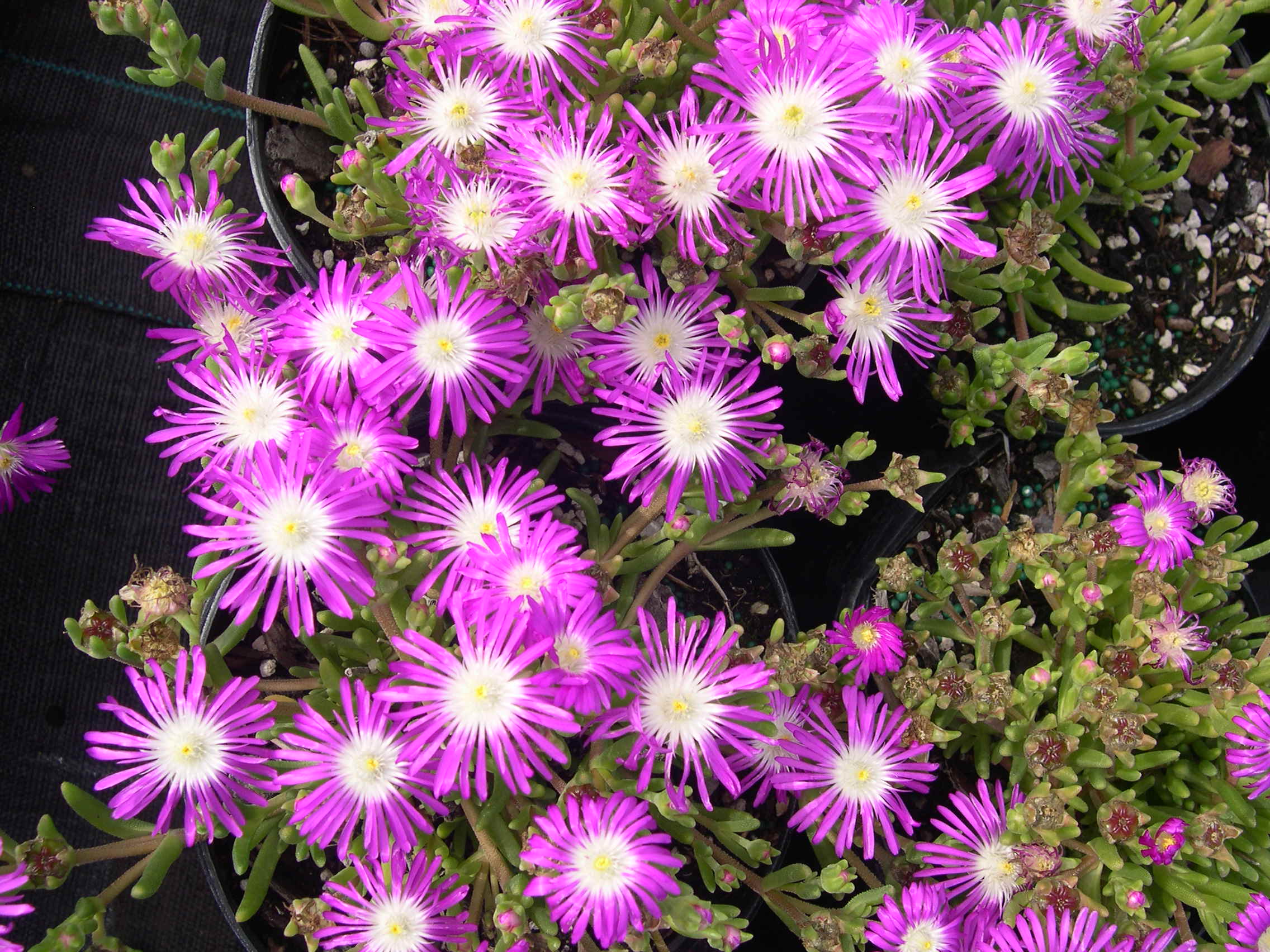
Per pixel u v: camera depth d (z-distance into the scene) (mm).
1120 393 477
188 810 324
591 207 339
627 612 385
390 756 325
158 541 498
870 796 371
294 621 324
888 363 373
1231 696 386
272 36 421
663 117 380
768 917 451
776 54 341
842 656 391
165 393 503
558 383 390
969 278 419
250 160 422
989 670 396
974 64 366
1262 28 503
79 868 479
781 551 471
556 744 320
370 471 333
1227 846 402
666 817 354
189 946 475
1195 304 485
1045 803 372
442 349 340
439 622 360
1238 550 454
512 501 345
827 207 345
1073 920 374
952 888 391
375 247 423
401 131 359
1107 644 415
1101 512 464
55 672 487
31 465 423
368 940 336
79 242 497
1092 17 400
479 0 355
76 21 502
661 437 354
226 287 369
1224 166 490
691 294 367
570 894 318
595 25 368
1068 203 434
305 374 344
